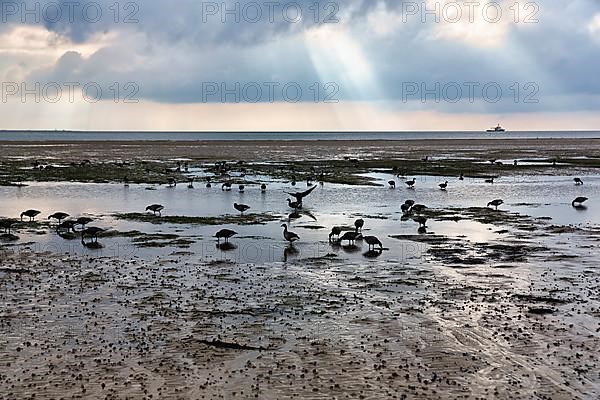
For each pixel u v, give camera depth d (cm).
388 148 16550
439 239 3544
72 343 1866
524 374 1662
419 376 1644
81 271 2745
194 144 18950
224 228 3916
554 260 3005
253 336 1930
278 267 2853
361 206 5016
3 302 2266
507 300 2325
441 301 2309
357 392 1548
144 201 5312
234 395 1529
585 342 1892
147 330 1978
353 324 2048
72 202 5219
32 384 1581
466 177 7744
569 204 5181
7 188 6278
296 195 4509
